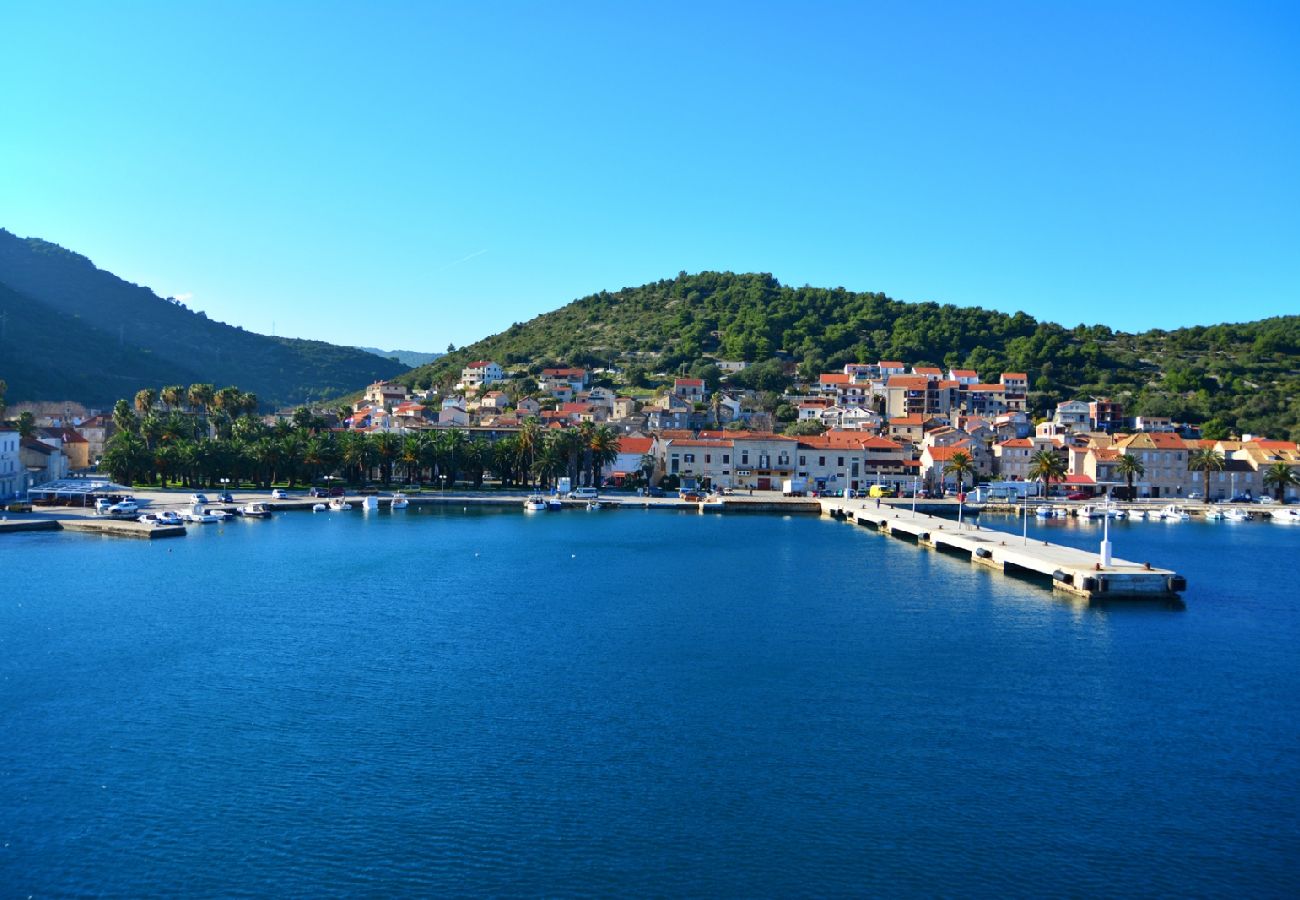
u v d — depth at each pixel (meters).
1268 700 73.94
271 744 63.12
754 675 79.19
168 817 53.09
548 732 65.75
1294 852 50.53
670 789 57.06
